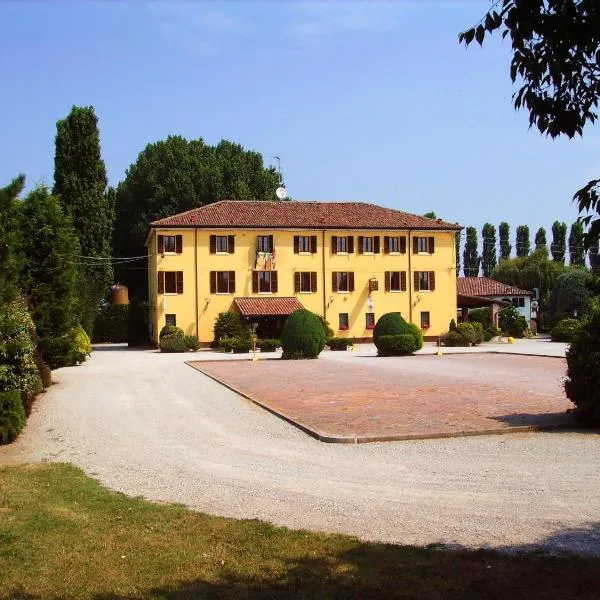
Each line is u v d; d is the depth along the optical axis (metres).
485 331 53.00
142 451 11.18
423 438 11.69
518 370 26.34
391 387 20.17
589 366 12.22
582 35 4.09
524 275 78.38
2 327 13.54
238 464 9.96
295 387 20.72
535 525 6.69
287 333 36.75
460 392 18.47
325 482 8.69
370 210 59.81
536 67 4.26
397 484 8.48
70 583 5.33
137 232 66.06
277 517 7.18
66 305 22.77
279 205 58.66
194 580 5.37
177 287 53.00
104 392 20.72
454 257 58.22
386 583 5.21
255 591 5.13
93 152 55.44
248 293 54.19
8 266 12.41
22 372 13.95
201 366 32.00
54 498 7.99
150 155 69.31
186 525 6.86
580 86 4.29
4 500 7.88
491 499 7.67
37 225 22.33
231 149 72.62
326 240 55.84
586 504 7.41
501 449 10.61
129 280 71.88
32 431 13.57
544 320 74.56
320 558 5.80
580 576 5.26
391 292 56.88
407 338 38.06
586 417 12.62
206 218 54.34
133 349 54.06
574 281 60.56
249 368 29.86
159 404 17.58
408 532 6.55
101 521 7.02
